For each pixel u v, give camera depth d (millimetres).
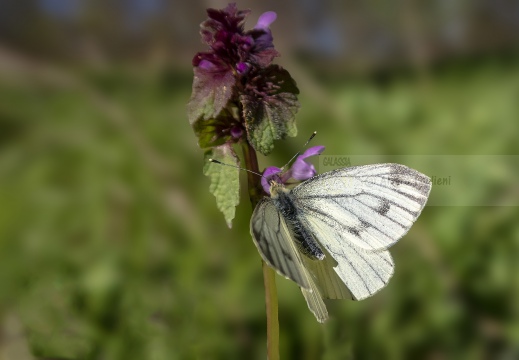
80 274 301
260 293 295
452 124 372
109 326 288
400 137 363
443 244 310
